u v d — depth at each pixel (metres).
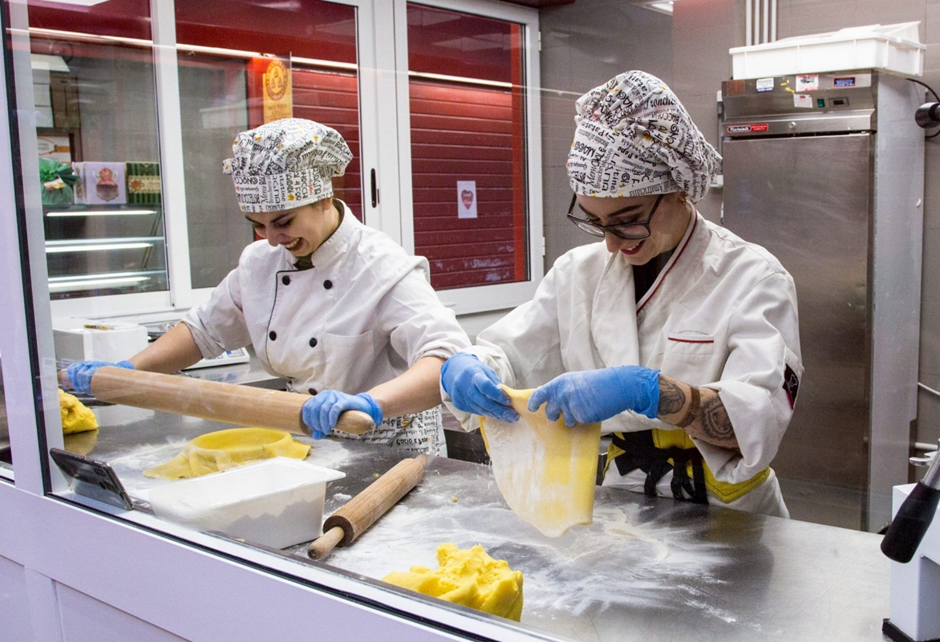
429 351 1.58
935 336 1.12
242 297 1.86
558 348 1.58
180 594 1.16
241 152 1.58
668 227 1.32
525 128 1.74
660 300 1.40
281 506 1.20
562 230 1.77
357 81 2.05
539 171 1.76
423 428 1.73
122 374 1.53
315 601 0.98
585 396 1.15
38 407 1.35
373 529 1.27
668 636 0.91
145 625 1.24
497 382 1.29
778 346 1.22
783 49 1.29
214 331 1.94
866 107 1.19
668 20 1.44
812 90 1.23
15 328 1.33
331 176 1.71
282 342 1.78
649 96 1.19
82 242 2.08
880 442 1.20
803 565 1.06
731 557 1.10
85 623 1.36
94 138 2.19
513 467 1.25
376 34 1.96
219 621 1.11
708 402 1.18
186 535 1.16
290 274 1.77
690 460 1.36
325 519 1.29
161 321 2.29
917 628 0.83
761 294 1.27
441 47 1.83
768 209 1.33
